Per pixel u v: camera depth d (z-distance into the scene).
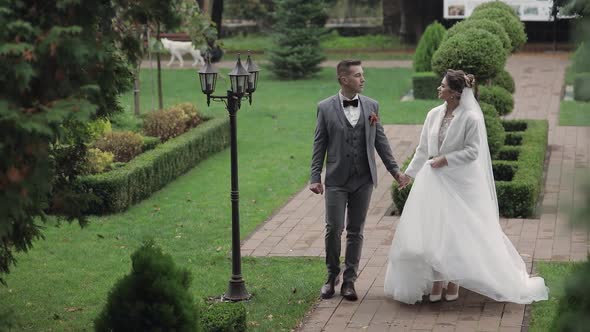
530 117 17.97
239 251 7.63
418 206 7.12
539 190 11.15
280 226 10.14
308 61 26.47
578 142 14.88
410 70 27.53
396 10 37.06
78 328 7.02
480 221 7.07
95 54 4.54
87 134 6.03
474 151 7.08
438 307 7.23
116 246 9.36
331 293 7.55
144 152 12.81
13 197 4.37
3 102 4.16
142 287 5.42
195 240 9.58
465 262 6.96
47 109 4.20
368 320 7.00
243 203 11.32
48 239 9.55
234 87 7.45
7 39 4.23
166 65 29.86
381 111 19.17
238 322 6.50
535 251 8.79
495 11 14.98
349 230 7.48
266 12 38.94
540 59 29.08
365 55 32.62
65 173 6.16
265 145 15.62
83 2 4.62
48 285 8.09
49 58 4.42
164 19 5.23
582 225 2.67
